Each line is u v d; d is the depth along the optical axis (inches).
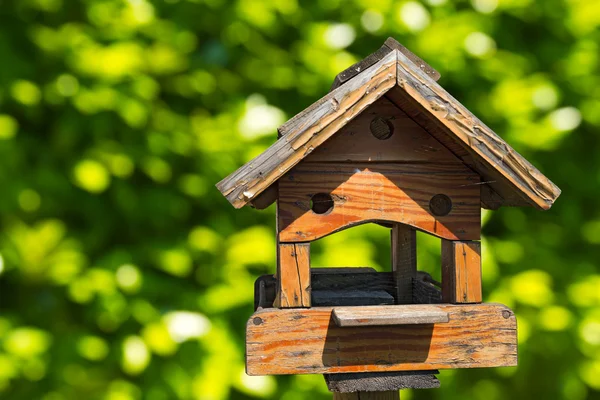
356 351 116.2
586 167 237.8
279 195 116.2
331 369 115.6
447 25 215.3
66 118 209.3
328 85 213.3
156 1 216.5
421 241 216.5
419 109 111.3
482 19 218.5
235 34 215.6
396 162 118.6
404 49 128.8
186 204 218.5
